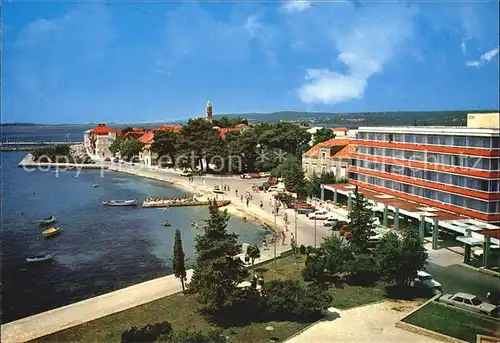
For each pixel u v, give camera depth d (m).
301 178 111.19
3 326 43.53
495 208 65.06
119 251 74.31
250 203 108.94
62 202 120.38
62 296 55.41
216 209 46.25
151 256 71.31
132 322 43.91
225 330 41.47
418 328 40.16
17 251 74.94
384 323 42.28
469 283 52.12
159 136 182.12
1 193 135.62
